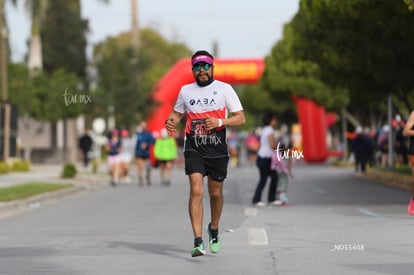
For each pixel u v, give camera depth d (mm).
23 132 122312
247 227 33125
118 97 118938
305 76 116938
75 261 24016
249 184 70188
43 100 109562
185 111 24266
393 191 58281
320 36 65625
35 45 110500
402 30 54906
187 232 31891
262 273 21312
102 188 68375
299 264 22703
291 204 46688
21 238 30562
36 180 73062
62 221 38031
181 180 80625
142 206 46875
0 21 92375
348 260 23312
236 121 23562
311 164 129750
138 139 72188
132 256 24859
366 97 76625
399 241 27391
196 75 23750
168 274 21391
